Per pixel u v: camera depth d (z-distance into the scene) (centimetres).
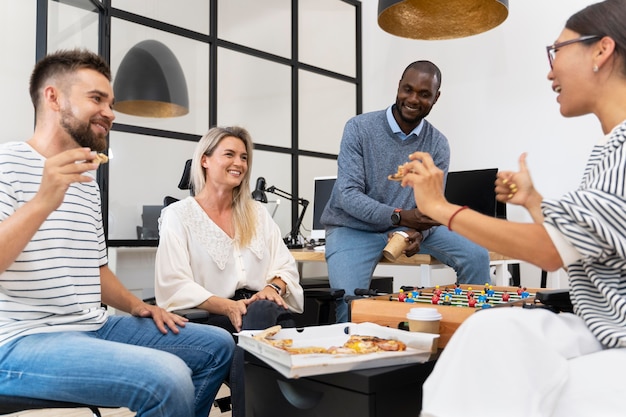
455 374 85
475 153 438
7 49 324
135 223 376
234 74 442
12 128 327
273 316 186
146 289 387
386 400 105
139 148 380
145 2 384
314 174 499
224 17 436
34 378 129
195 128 414
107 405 129
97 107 148
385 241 259
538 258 96
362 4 530
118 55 370
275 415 119
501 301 162
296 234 413
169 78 384
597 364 88
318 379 110
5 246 118
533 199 120
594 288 100
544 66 405
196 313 172
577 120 388
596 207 89
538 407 82
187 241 204
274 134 468
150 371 125
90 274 153
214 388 157
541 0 406
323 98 506
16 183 137
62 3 325
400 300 164
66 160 122
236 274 209
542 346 85
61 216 145
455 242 258
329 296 225
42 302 140
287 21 482
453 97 450
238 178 214
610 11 100
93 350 130
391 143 263
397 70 502
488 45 432
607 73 101
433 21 276
